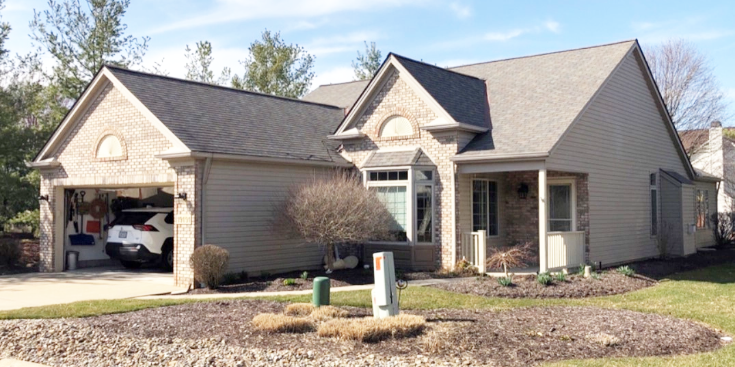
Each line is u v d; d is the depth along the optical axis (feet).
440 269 56.95
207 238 50.67
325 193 52.29
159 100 55.16
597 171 60.75
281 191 57.52
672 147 78.74
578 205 59.11
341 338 29.12
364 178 61.11
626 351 27.61
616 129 64.80
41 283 52.60
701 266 66.95
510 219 64.44
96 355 28.04
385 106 61.87
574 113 56.24
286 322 30.76
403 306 38.50
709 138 118.62
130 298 43.83
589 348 27.86
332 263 55.88
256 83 123.85
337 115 75.41
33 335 31.89
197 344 28.96
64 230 63.41
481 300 41.24
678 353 27.81
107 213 68.59
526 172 63.62
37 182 76.84
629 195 67.26
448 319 33.91
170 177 52.80
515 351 27.09
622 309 38.42
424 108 59.16
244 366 25.40
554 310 37.35
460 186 57.82
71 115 59.31
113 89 57.11
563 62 67.77
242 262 53.72
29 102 79.20
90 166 58.90
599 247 60.59
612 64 63.57
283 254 57.82
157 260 62.34
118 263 69.10
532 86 64.59
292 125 65.36
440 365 24.98
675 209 73.97
